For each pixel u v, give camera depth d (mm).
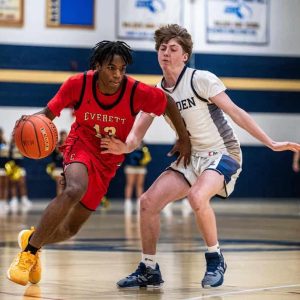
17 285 10922
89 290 10523
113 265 13594
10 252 15625
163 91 10547
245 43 43594
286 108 44031
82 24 41688
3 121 41062
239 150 11172
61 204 9812
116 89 10195
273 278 11867
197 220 10719
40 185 40781
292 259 14734
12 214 31125
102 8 41906
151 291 10461
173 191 10922
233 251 16391
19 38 41156
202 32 43156
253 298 9766
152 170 41938
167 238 19812
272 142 10586
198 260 14500
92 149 10453
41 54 41344
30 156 10195
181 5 42750
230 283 11289
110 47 9844
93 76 10227
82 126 10508
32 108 41250
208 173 10695
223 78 43406
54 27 41469
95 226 24469
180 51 10781
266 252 16156
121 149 10367
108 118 10328
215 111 10938
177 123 10711
